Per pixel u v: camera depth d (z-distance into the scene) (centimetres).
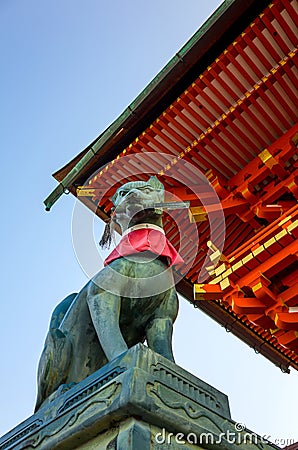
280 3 870
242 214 1055
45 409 338
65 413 304
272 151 1009
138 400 268
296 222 918
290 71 943
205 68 972
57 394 351
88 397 295
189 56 920
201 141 1034
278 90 975
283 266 944
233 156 1070
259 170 1030
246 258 960
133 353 304
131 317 390
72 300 429
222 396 334
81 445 290
